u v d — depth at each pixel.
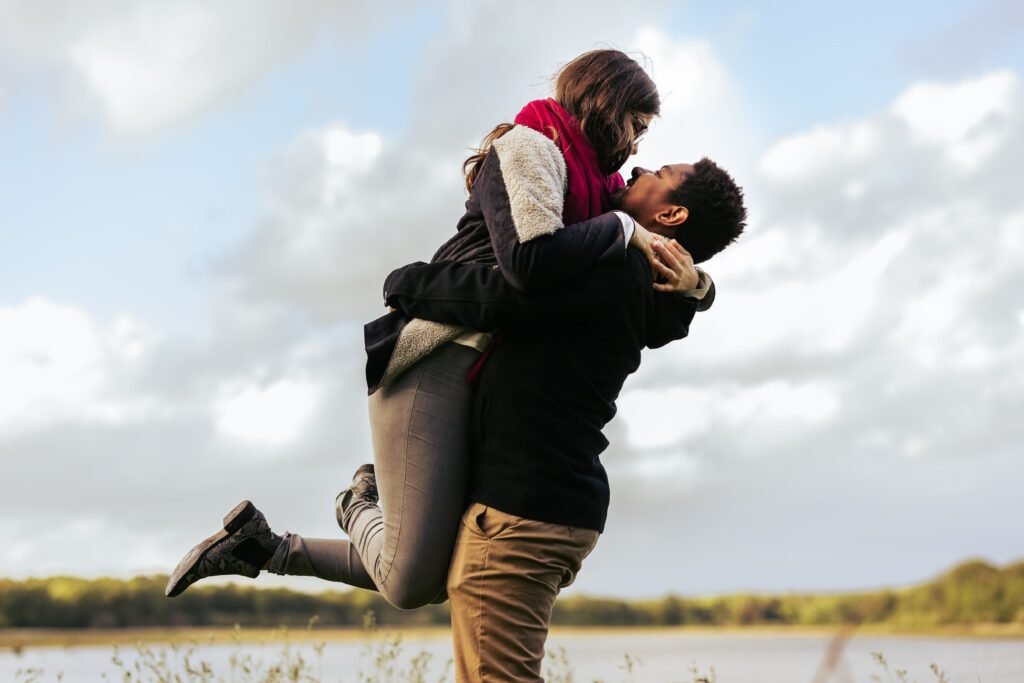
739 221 2.30
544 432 2.11
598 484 2.21
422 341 2.16
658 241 2.19
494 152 2.12
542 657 2.19
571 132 2.21
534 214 1.97
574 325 2.12
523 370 2.11
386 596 2.25
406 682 3.63
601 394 2.19
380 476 2.23
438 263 2.17
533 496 2.09
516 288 2.03
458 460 2.18
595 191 2.21
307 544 2.42
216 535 2.38
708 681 3.33
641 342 2.26
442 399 2.18
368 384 2.21
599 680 3.62
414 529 2.16
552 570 2.13
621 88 2.20
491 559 2.11
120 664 3.28
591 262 2.03
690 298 2.31
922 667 3.57
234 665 3.35
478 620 2.12
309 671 3.45
